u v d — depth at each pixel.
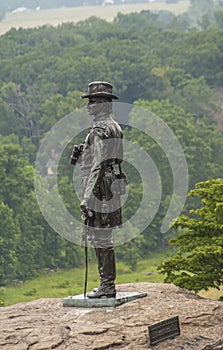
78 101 139.50
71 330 18.12
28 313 20.14
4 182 107.50
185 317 18.92
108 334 17.88
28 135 153.50
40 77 161.88
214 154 131.88
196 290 33.59
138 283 22.47
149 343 17.59
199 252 32.69
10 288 97.19
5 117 151.12
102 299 19.48
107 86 19.77
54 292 93.00
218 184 36.94
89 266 101.62
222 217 35.12
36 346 17.59
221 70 176.25
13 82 163.62
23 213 107.38
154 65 169.50
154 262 107.62
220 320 19.02
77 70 160.38
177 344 17.72
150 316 18.78
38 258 106.69
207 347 17.59
